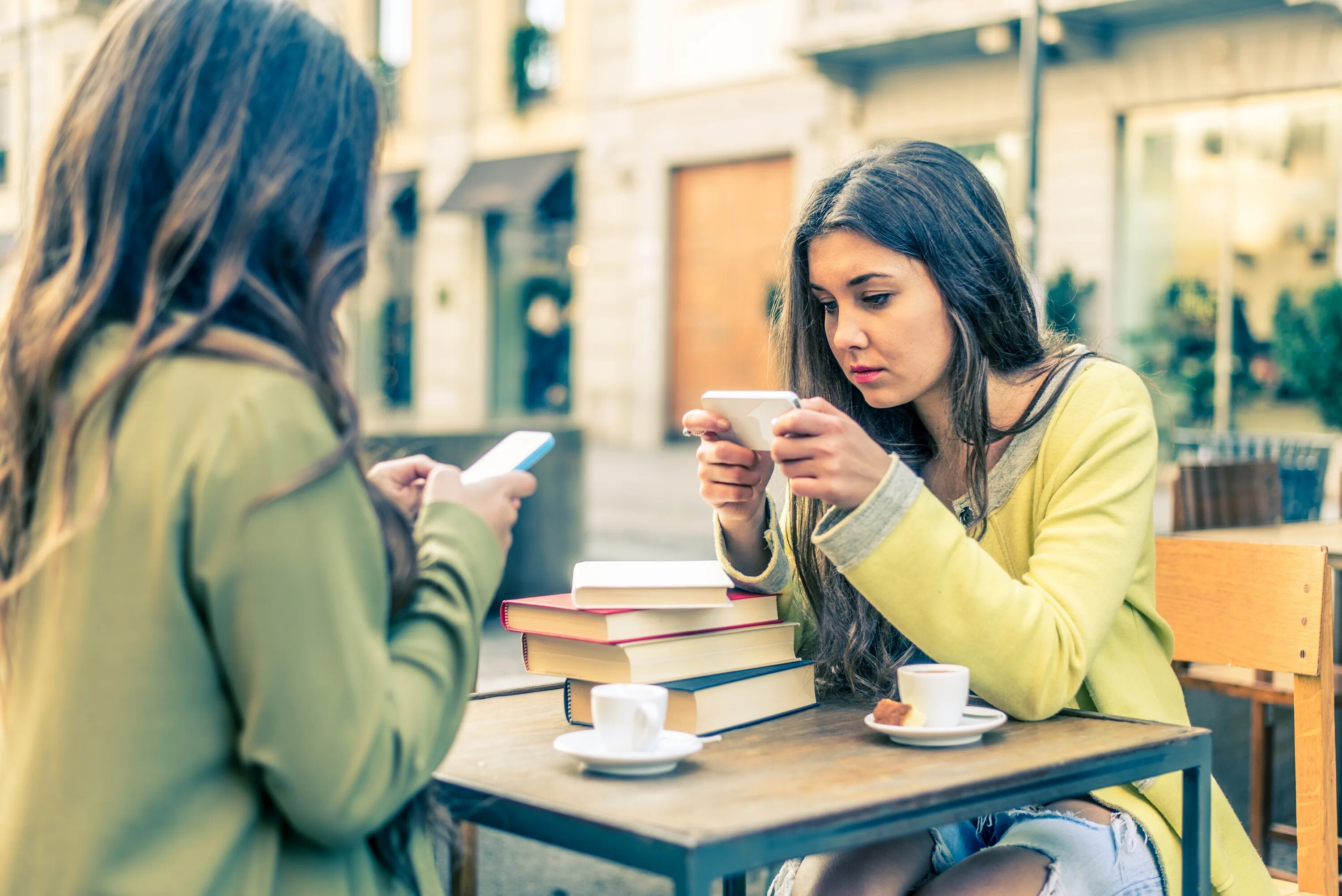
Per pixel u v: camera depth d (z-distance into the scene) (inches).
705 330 546.3
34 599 37.0
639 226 557.0
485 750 48.7
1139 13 385.4
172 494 35.0
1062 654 50.8
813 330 64.7
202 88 38.3
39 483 38.2
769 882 84.4
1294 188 377.1
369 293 652.7
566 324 597.0
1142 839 53.0
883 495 50.1
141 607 35.0
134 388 36.2
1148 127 405.4
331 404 37.7
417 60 635.5
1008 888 49.7
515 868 107.4
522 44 592.4
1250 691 103.3
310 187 39.0
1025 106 335.6
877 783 42.2
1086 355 60.9
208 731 35.9
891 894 55.0
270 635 34.6
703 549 272.7
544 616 54.0
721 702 51.8
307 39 40.3
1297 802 69.4
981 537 59.9
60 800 35.0
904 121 461.4
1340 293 342.6
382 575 37.9
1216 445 249.1
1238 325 390.6
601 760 43.0
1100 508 54.9
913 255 57.2
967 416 58.6
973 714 52.4
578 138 577.9
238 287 37.9
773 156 513.0
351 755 35.3
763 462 60.5
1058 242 422.6
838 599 62.3
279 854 37.1
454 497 42.8
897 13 424.5
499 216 617.9
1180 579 75.7
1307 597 69.5
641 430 565.3
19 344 38.5
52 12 414.0
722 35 518.0
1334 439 357.7
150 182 38.2
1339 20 358.0
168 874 34.9
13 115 449.4
